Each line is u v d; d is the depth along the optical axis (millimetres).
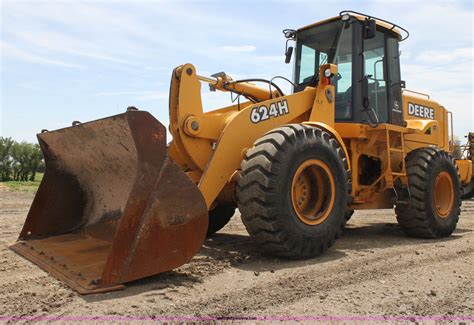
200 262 3729
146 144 2990
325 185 4152
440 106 7262
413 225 5469
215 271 3459
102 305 2613
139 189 2953
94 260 3443
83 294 2773
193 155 4203
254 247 4531
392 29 5828
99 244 4004
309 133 4047
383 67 5781
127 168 3721
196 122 4160
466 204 11312
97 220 4402
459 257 4230
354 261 3939
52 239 4340
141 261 2963
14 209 8383
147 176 2986
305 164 3947
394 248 4695
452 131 7930
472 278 3426
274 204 3672
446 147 7391
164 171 3053
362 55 5355
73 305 2611
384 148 5590
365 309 2674
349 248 4648
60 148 4305
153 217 2996
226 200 4441
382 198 5586
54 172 4520
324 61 5543
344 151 4438
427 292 3043
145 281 3129
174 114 4207
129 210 2924
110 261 2889
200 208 3203
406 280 3346
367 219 7750
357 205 5273
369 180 5664
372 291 3047
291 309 2639
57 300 2701
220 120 4348
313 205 4133
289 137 3844
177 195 3104
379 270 3629
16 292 2863
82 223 4594
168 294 2850
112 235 4066
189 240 3160
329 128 4430
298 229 3807
